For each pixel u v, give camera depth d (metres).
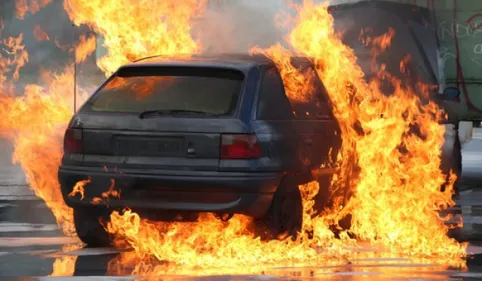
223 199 11.49
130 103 12.01
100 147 11.93
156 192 11.68
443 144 19.94
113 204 11.83
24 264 11.00
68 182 12.08
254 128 11.59
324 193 12.43
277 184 11.61
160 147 11.70
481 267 10.97
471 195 19.77
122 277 10.16
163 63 12.20
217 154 11.55
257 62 12.20
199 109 11.74
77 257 11.49
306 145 12.12
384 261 11.34
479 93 23.53
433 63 22.16
